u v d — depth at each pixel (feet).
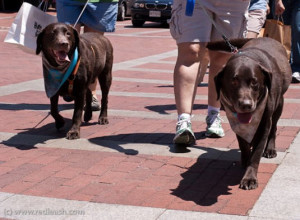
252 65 12.29
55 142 17.65
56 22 17.46
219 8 16.15
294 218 11.46
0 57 39.88
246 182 13.29
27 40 18.43
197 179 14.07
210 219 11.48
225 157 15.88
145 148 16.80
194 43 15.97
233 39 15.83
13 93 26.20
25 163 15.44
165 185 13.64
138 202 12.51
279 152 16.08
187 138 16.03
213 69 17.42
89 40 19.19
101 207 12.22
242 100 11.96
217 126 17.92
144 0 69.31
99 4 21.17
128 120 20.67
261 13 21.66
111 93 26.37
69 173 14.56
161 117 21.08
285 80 14.66
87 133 18.80
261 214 11.69
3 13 84.23
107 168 14.94
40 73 32.71
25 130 19.21
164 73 33.04
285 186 13.30
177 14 16.21
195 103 23.84
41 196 12.93
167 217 11.62
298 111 21.44
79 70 17.75
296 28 28.17
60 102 24.40
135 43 50.96
